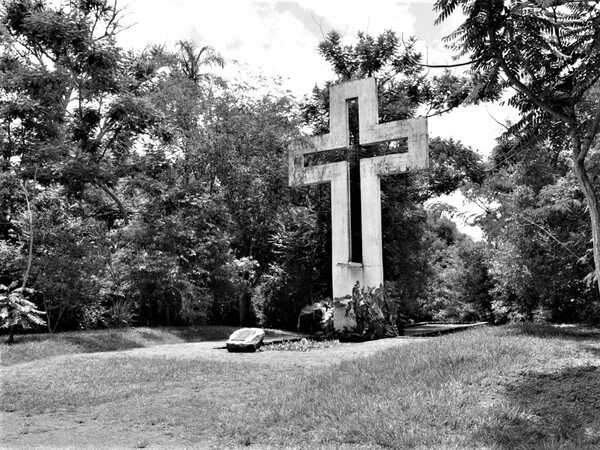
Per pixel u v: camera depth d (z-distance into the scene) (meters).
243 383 9.30
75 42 20.41
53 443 6.16
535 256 15.92
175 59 27.36
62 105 21.81
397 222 25.98
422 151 19.08
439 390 6.63
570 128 6.42
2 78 19.61
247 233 27.11
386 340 16.44
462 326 23.69
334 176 20.67
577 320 16.89
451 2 5.93
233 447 5.84
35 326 20.25
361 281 19.81
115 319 21.89
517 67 6.23
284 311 28.77
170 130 22.80
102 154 22.12
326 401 6.96
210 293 23.42
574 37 6.39
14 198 20.36
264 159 26.23
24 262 18.70
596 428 5.38
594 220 6.23
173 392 8.73
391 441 5.46
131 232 21.66
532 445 5.11
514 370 7.07
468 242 27.67
